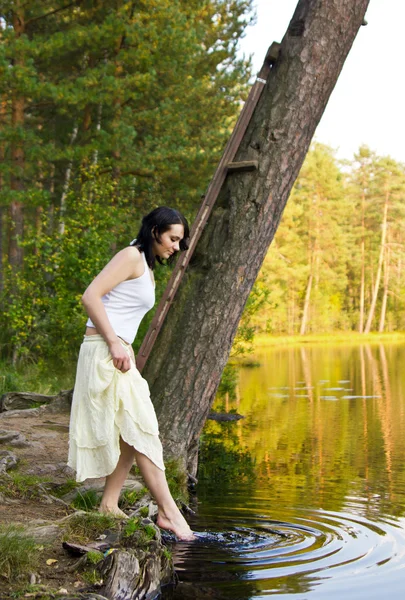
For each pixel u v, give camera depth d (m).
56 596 3.00
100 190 15.12
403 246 62.41
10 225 17.98
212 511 5.30
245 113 5.69
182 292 5.74
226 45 21.89
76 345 13.70
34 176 20.20
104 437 3.83
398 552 4.22
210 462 7.63
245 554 4.16
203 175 18.28
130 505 4.66
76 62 18.47
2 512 4.00
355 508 5.39
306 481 6.53
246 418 11.28
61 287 13.24
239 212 5.66
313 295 58.69
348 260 61.47
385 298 61.78
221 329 5.68
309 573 3.83
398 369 22.12
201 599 3.41
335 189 58.22
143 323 11.83
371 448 8.34
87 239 13.32
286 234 54.19
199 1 20.75
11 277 14.32
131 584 3.25
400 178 61.81
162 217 4.02
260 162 5.65
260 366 24.62
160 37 16.06
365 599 3.44
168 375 5.69
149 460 4.03
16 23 16.55
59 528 3.71
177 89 18.33
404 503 5.56
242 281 5.68
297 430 9.93
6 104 19.12
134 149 17.31
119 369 3.87
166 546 4.20
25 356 13.59
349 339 53.44
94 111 19.58
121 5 17.31
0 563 3.15
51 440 6.02
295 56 5.67
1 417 7.19
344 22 5.71
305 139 5.74
